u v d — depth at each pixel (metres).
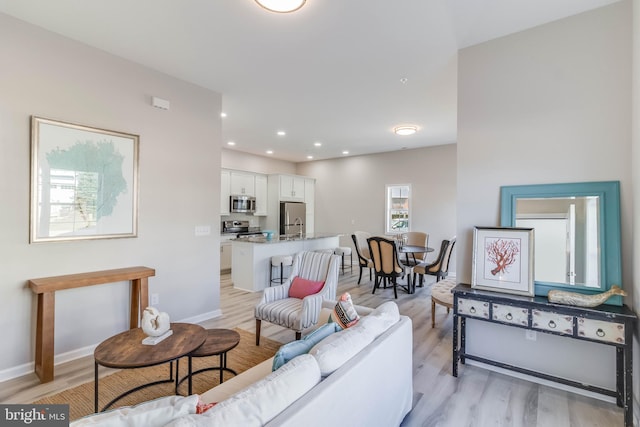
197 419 0.91
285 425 1.01
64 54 2.68
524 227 2.48
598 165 2.26
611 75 2.22
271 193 8.09
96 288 2.91
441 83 3.59
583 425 1.97
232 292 5.14
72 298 2.76
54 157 2.62
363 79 3.50
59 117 2.65
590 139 2.29
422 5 2.24
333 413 1.24
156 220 3.32
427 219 7.06
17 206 2.45
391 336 1.77
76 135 2.74
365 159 8.05
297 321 2.72
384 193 7.70
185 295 3.60
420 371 2.64
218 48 2.86
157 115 3.32
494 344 2.65
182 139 3.54
